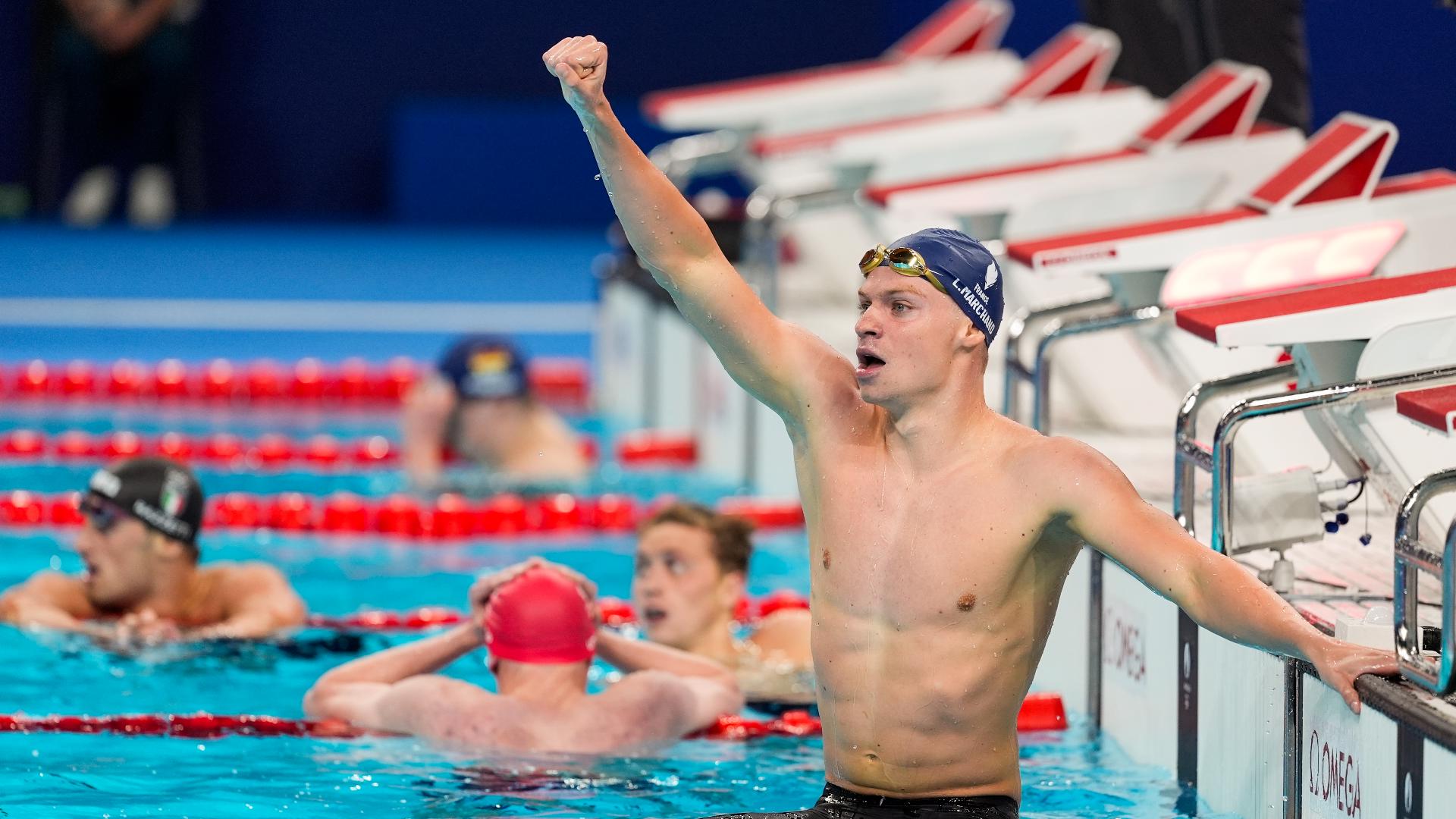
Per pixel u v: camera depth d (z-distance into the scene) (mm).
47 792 14375
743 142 39188
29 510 27906
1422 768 10688
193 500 20500
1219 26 28141
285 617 20859
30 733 16188
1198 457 14945
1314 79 31359
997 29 42531
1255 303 15008
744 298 12859
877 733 12555
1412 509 11547
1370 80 30078
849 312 34531
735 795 14781
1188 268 17312
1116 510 11945
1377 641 12281
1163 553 11758
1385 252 17016
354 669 16984
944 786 12609
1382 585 15211
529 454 31969
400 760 15539
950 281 12086
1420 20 28750
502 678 16484
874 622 12492
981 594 12266
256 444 34031
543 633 16219
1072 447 12258
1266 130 24844
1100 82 32750
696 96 40156
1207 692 14461
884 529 12523
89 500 20234
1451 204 18234
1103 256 18469
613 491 31219
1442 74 28375
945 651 12336
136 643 19875
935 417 12398
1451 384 12641
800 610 20422
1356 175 18922
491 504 28562
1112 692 16891
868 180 31594
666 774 15398
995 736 12617
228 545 27219
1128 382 23141
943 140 31391
